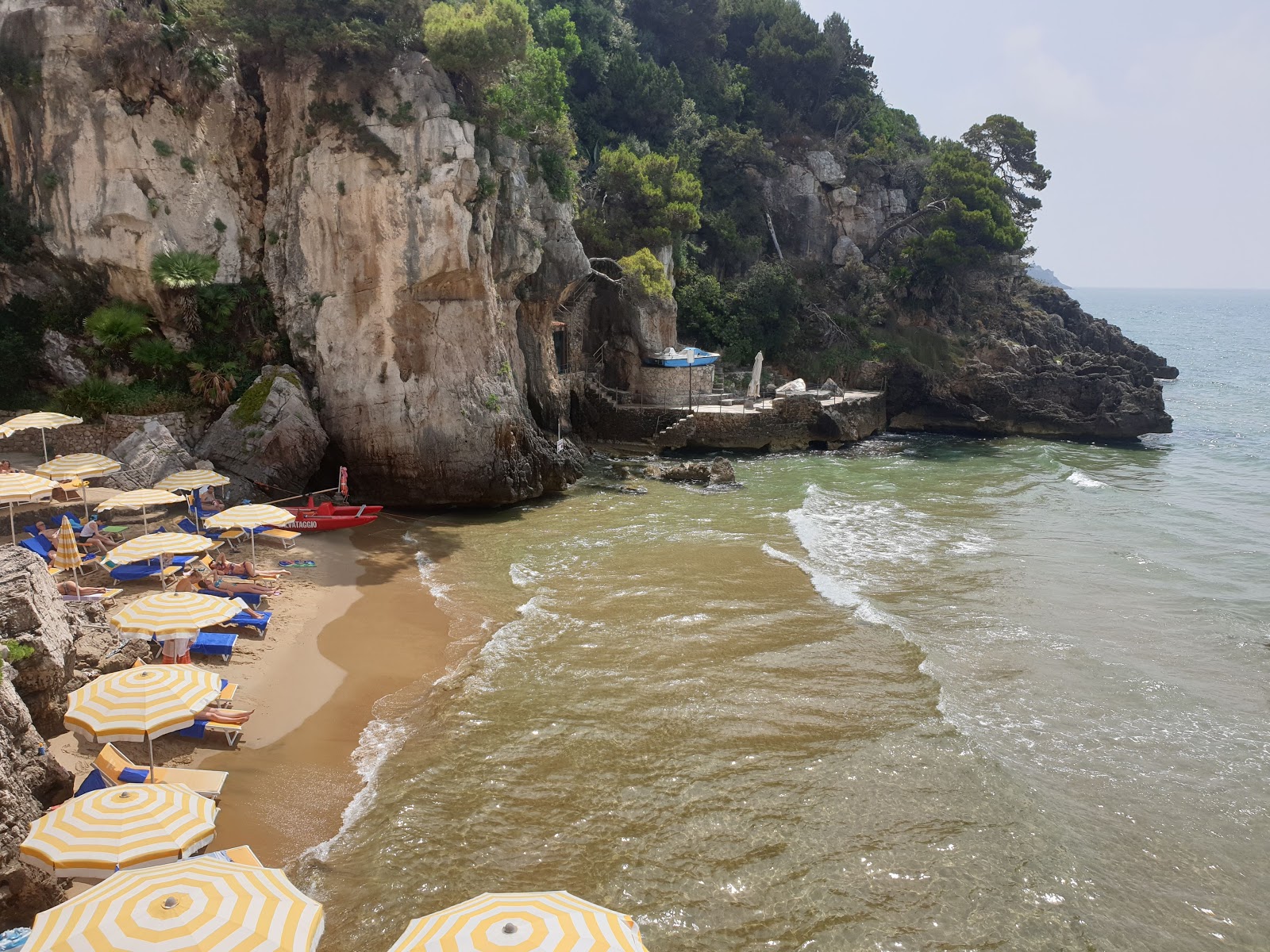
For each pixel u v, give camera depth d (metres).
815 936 11.77
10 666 13.26
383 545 29.31
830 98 84.06
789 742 16.73
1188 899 12.79
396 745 16.31
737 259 69.81
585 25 70.31
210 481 26.03
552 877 12.72
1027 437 60.31
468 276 34.19
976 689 19.34
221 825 13.52
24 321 32.44
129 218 31.88
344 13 32.78
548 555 28.84
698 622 22.81
